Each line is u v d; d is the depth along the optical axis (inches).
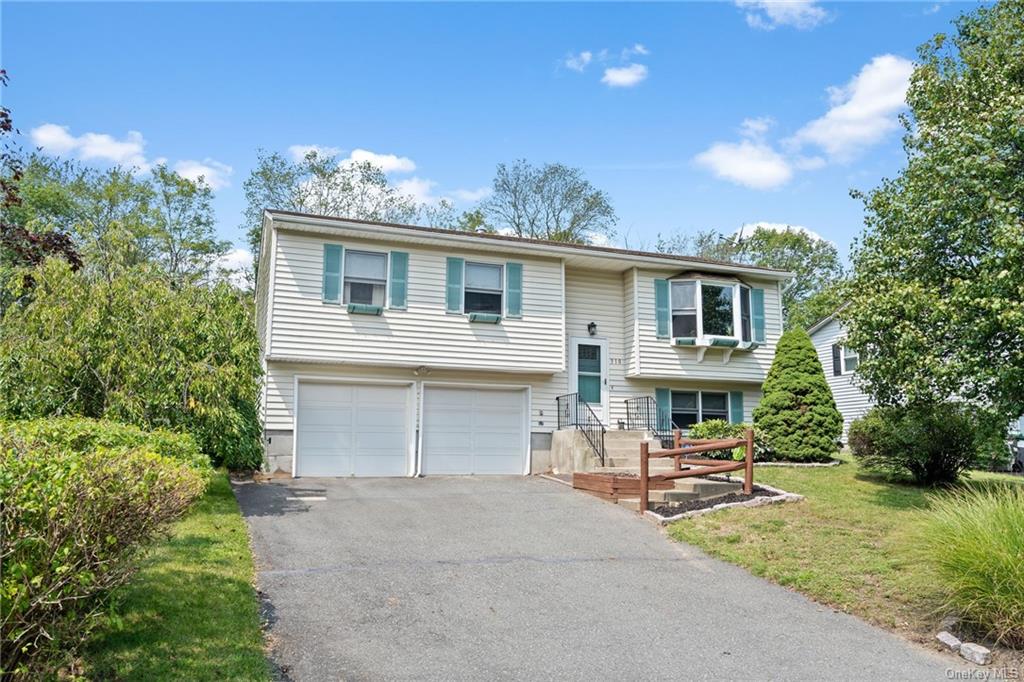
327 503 448.8
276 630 230.2
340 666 205.5
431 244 634.2
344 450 610.5
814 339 1154.0
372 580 287.9
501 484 564.4
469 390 660.1
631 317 712.4
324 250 603.5
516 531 384.5
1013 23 442.3
